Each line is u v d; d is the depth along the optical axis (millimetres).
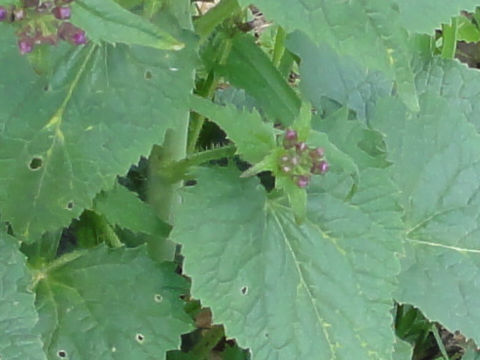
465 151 637
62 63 495
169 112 501
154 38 400
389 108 635
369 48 432
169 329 534
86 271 542
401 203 626
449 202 635
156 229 529
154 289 541
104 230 575
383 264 540
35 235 511
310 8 433
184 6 509
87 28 397
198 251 514
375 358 532
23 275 495
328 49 666
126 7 496
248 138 485
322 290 532
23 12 391
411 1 466
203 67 590
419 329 699
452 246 628
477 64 908
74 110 500
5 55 493
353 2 432
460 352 712
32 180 501
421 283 617
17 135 497
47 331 522
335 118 561
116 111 500
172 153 565
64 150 500
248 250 523
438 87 708
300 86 671
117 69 500
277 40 659
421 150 634
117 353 524
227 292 516
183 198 520
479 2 476
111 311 532
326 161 484
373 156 566
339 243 538
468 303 615
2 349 476
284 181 481
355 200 545
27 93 496
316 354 525
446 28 703
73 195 504
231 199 526
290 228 533
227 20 575
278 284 526
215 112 488
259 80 575
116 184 524
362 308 535
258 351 518
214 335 646
